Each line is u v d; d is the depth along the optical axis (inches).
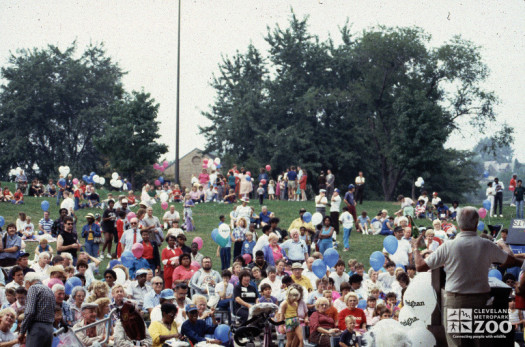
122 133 1968.5
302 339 586.6
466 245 330.3
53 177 3011.8
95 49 3331.7
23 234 1039.6
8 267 748.0
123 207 971.3
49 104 3139.8
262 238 832.3
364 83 2733.8
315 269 706.2
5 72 3171.8
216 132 2723.9
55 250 1000.9
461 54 2554.1
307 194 2765.7
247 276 661.9
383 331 362.6
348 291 636.7
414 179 2265.0
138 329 495.2
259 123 2667.3
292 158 2568.9
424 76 2620.6
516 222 725.3
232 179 1626.5
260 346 578.2
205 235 1197.1
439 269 368.2
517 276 682.2
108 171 3100.4
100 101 3257.9
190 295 718.5
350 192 1270.9
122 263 761.0
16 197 1462.8
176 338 531.2
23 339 436.5
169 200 1633.9
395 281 697.0
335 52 2810.0
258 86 2746.1
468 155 2987.2
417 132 2201.0
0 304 585.6
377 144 2726.4
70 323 539.2
